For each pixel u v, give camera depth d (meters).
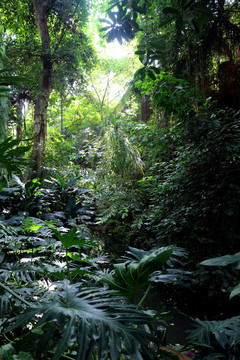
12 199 3.72
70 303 1.12
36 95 7.43
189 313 2.64
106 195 5.61
